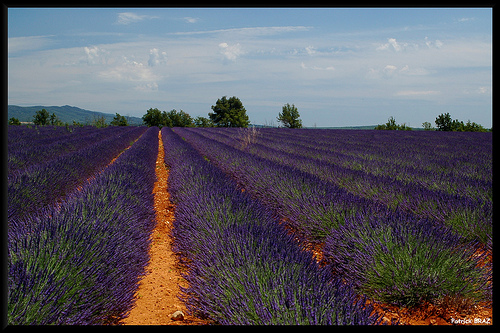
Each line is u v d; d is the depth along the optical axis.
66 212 3.58
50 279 2.22
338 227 3.98
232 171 9.23
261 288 2.38
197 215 4.40
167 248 4.36
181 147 13.83
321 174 7.61
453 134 24.75
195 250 3.66
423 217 4.63
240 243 3.19
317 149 13.48
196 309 2.67
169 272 3.61
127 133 26.58
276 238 3.38
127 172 6.83
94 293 2.40
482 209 4.21
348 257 3.30
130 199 4.98
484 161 9.27
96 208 3.90
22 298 2.02
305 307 2.09
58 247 2.58
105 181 5.49
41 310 2.03
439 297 2.72
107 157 12.04
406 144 16.16
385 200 5.36
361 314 2.05
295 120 51.03
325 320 1.96
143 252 3.75
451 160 9.64
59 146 12.16
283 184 5.86
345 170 7.46
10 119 38.16
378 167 8.24
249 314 2.26
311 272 2.62
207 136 23.72
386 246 3.12
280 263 2.66
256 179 7.13
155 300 2.98
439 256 2.98
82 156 9.45
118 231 3.54
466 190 5.50
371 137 21.84
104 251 2.92
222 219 4.03
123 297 2.63
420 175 7.00
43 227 3.01
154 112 65.94
